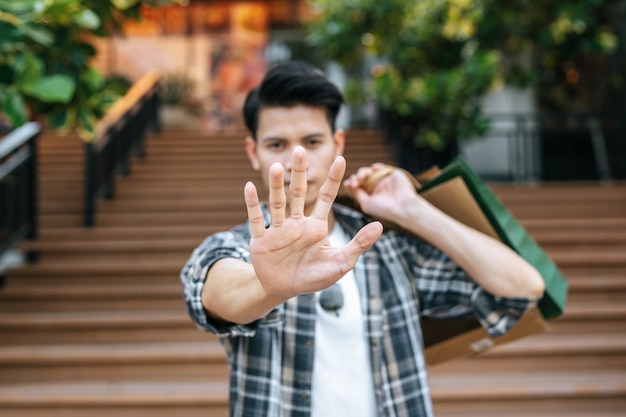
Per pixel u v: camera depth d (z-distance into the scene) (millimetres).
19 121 2328
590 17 7738
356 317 1362
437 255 1504
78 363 4039
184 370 4074
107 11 3023
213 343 4371
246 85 13500
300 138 1388
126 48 13352
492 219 1508
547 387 3756
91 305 4730
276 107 1391
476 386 3818
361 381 1340
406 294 1440
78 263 5203
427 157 7992
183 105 12000
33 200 5281
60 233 5555
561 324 4480
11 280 4938
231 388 1341
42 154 7828
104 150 6625
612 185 6941
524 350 4094
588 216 6234
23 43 2697
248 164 7887
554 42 7812
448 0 7504
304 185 1007
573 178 8938
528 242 1525
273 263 1018
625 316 4465
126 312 4715
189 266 1306
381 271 1441
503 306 1412
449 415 3688
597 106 9227
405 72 8492
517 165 7805
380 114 9180
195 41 13508
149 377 4059
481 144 8727
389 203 1490
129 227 6055
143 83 8523
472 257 1401
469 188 1517
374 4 8305
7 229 4910
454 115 7531
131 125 7695
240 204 6402
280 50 13703
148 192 6727
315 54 13227
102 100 3059
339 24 8461
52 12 2428
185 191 6766
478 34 7918
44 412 3703
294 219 1010
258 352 1309
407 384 1360
